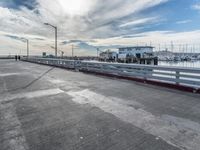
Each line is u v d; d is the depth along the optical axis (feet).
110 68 43.47
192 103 19.39
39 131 12.46
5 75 44.55
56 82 33.65
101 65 46.88
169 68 29.17
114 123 13.80
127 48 216.95
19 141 11.10
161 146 10.42
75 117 15.10
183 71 27.07
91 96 22.54
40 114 15.85
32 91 25.43
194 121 14.19
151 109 17.25
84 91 25.55
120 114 15.83
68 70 60.80
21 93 24.13
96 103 19.34
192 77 25.88
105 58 228.43
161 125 13.42
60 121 14.21
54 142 10.94
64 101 20.13
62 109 17.25
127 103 19.34
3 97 21.95
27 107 17.90
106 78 39.96
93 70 50.44
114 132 12.25
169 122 13.99
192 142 10.87
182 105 18.62
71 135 11.82
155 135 11.79
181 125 13.41
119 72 40.50
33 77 40.98
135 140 11.13
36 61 115.55
